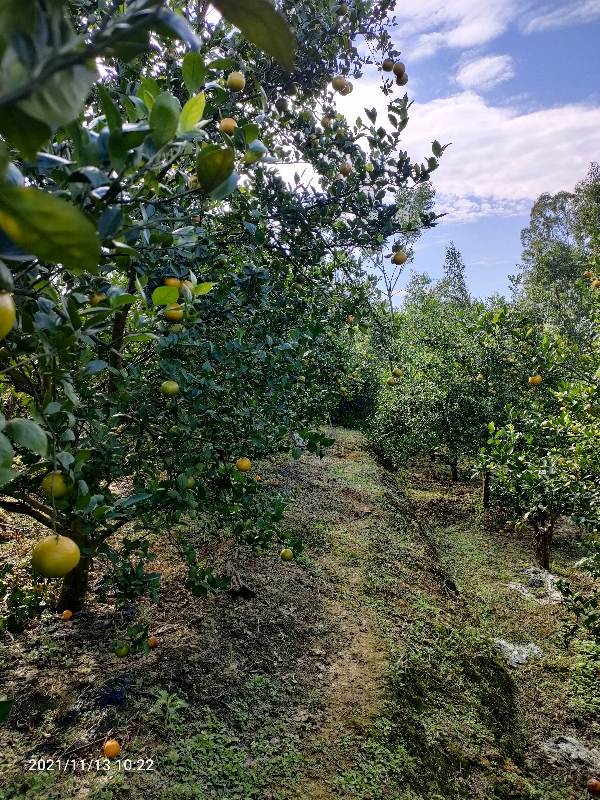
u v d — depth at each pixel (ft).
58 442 5.18
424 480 39.58
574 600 15.85
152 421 8.91
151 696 10.14
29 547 14.57
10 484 6.90
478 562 25.90
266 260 11.09
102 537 9.46
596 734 14.74
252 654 12.13
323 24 10.18
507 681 16.11
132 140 2.62
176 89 9.24
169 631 12.23
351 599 15.67
